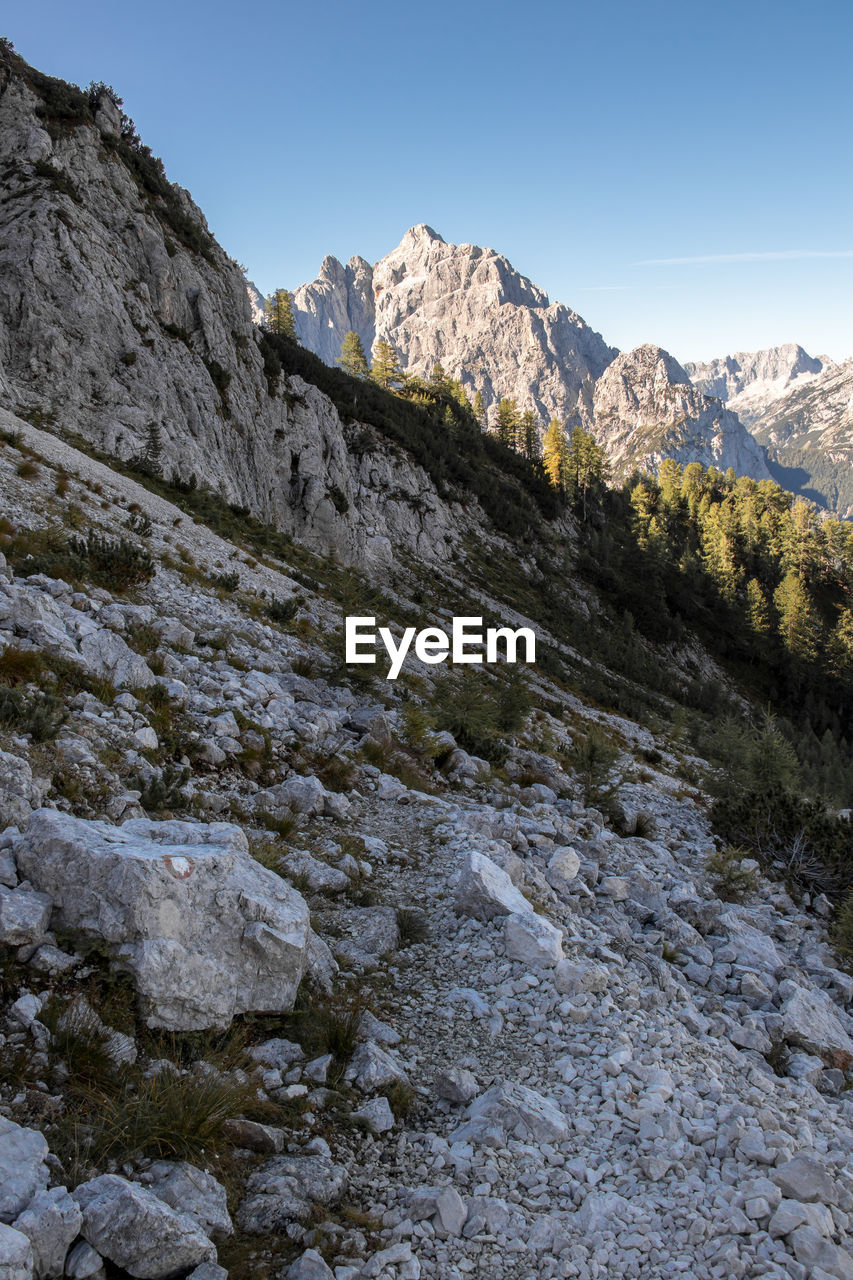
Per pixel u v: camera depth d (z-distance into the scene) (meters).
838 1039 7.41
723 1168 4.69
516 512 104.44
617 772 21.47
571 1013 6.21
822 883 14.62
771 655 117.69
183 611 16.38
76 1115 3.84
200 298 50.38
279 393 60.22
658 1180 4.50
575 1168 4.53
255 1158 4.20
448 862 9.29
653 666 89.44
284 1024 5.41
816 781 50.44
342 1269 3.53
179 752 9.30
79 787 6.81
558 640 77.12
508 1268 3.76
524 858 10.16
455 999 6.40
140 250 46.12
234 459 47.78
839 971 9.91
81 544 15.60
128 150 51.75
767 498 179.38
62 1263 3.05
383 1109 4.80
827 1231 4.18
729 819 16.69
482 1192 4.24
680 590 120.19
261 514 50.25
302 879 7.60
